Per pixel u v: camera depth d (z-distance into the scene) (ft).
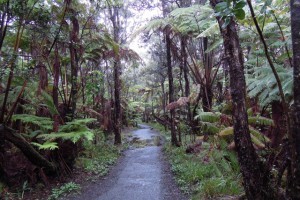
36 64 18.03
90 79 26.25
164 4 35.09
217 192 14.08
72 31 19.76
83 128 17.71
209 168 17.63
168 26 27.25
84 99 27.91
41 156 17.06
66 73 23.38
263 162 10.76
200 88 27.50
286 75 12.62
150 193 16.10
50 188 16.99
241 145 9.65
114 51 25.54
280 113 14.32
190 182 17.01
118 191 16.69
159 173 20.68
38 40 18.02
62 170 18.93
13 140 15.42
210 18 24.63
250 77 17.79
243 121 9.59
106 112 34.42
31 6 15.71
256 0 8.71
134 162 25.30
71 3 18.84
